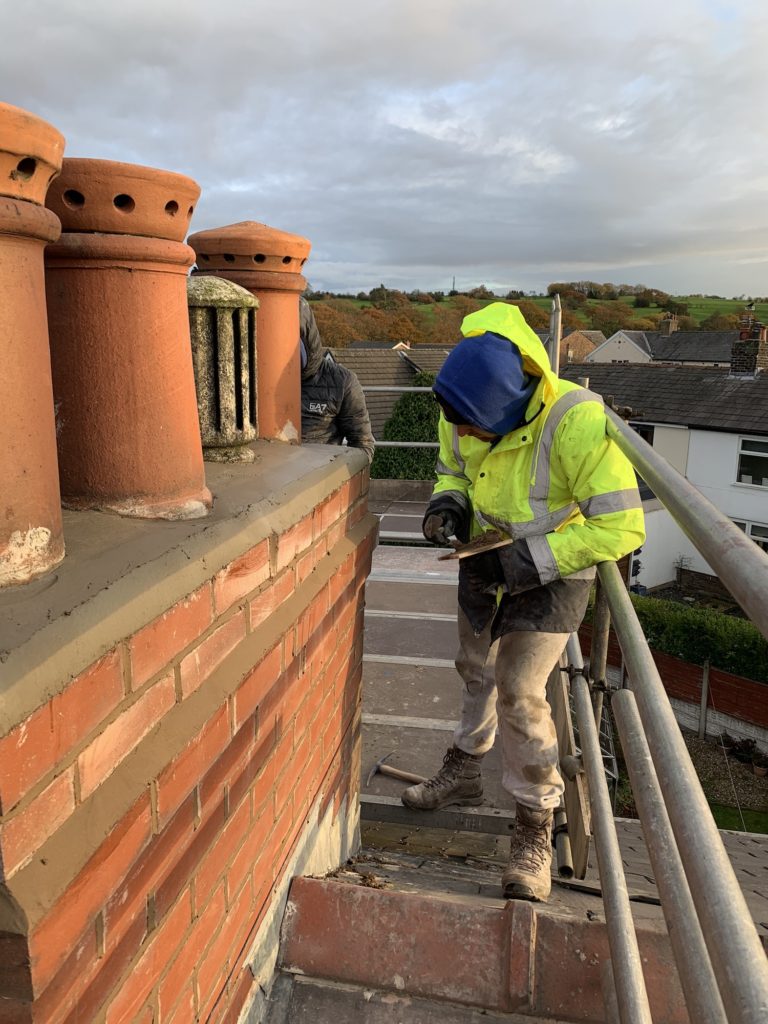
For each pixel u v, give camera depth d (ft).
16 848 2.70
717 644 51.03
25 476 3.25
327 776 7.67
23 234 3.08
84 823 3.09
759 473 89.04
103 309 4.27
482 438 7.87
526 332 7.51
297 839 6.62
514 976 5.95
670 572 88.07
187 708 4.05
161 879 3.92
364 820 10.52
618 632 6.20
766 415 87.81
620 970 4.98
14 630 2.82
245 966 5.49
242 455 6.76
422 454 58.95
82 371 4.33
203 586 4.23
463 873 9.07
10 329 3.12
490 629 8.84
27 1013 2.84
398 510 24.47
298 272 8.01
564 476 7.63
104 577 3.40
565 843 9.37
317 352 13.32
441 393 7.47
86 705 3.12
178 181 4.30
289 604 5.77
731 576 3.40
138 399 4.39
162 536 4.12
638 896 7.77
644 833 4.98
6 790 2.62
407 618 16.14
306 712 6.63
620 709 6.19
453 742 10.28
